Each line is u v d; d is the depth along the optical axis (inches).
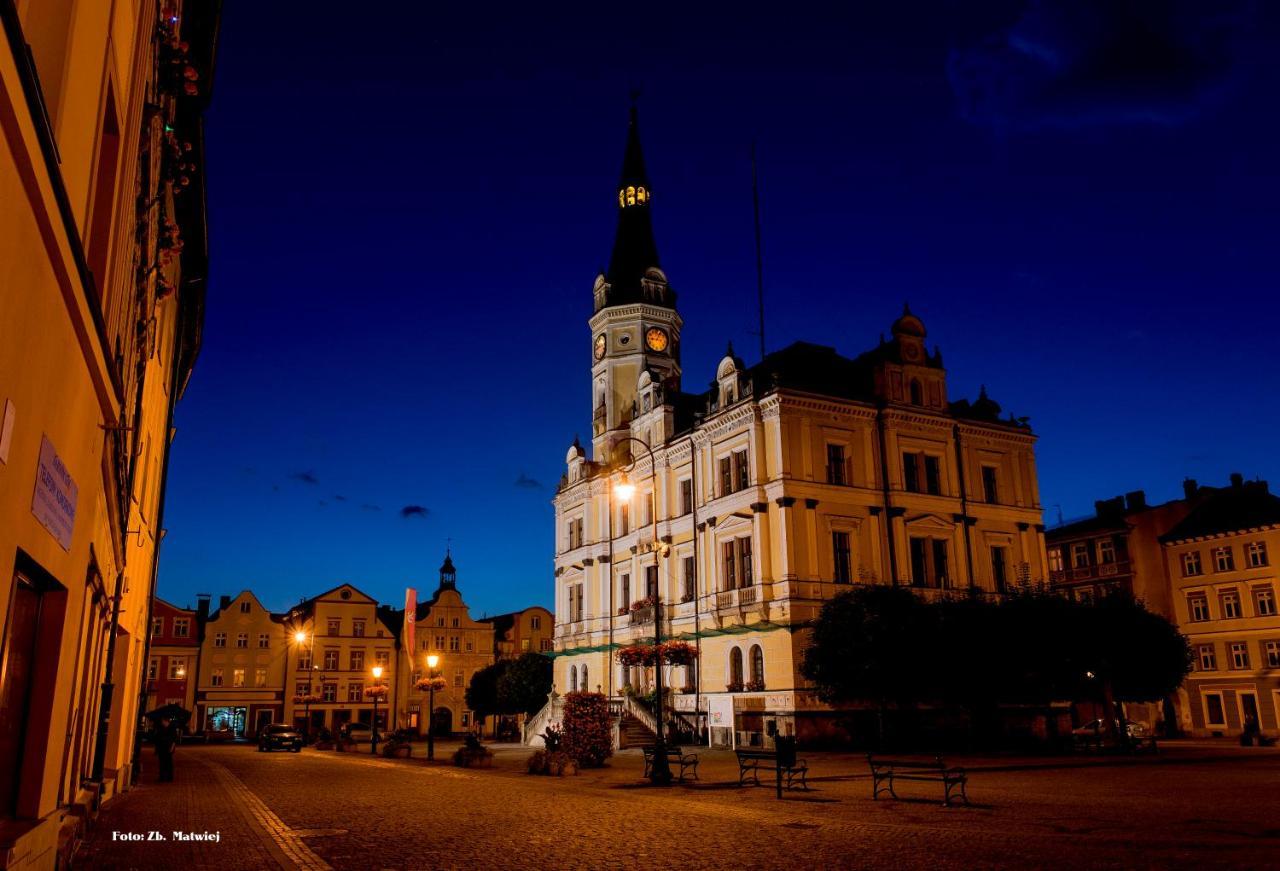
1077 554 2701.8
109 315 339.0
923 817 682.8
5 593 222.5
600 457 2464.3
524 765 1413.6
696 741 1841.8
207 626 3240.7
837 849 526.6
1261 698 2185.0
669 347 2527.1
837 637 1491.1
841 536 1790.1
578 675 2372.0
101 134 298.8
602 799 841.5
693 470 1998.0
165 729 1098.7
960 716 1724.9
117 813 731.4
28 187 203.9
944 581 1862.7
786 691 1643.7
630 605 2201.0
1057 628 1472.7
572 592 2485.2
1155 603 2461.9
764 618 1718.8
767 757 915.4
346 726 2265.0
